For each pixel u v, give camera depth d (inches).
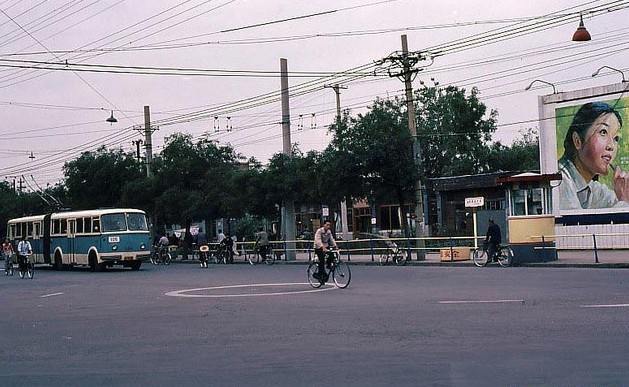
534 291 746.8
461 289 807.7
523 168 2837.1
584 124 1552.7
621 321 510.3
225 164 2130.9
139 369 412.8
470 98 2723.9
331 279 1032.2
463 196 1996.8
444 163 2682.1
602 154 1520.7
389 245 1488.7
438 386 335.9
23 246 1480.1
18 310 799.7
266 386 352.2
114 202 2422.5
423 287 857.5
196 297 842.2
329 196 1627.7
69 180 2442.2
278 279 1106.1
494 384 336.5
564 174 1582.2
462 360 393.7
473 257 1314.0
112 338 541.3
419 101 2709.2
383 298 741.9
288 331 531.2
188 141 2178.9
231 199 1918.1
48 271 1753.2
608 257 1266.0
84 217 1640.0
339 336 496.7
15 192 3572.8
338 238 1905.8
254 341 492.4
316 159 1749.5
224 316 640.4
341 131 1584.6
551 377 346.6
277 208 1957.4
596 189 1529.3
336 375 370.0
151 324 609.3
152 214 2261.3
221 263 1860.2
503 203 1892.2
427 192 2159.2
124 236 1593.3
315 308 672.4
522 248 1228.5
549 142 1614.2
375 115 1576.0
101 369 419.2
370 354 423.8
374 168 1534.2
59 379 394.9
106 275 1435.8
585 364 372.5
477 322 531.2
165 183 2148.1
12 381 394.3
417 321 551.8
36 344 533.0
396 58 1503.4
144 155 2630.4
